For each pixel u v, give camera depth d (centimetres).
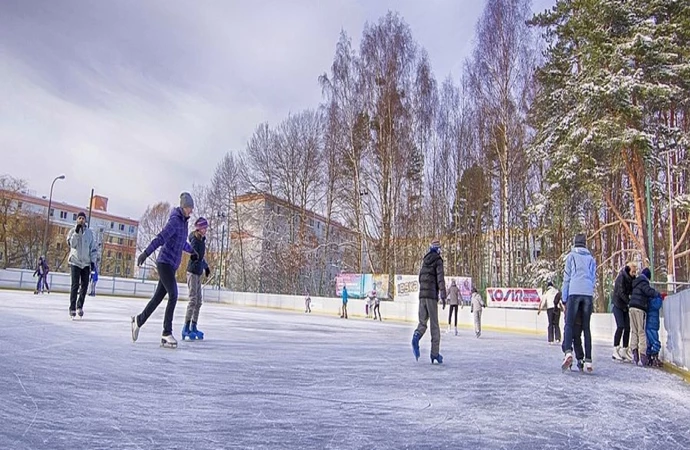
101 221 7756
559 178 2031
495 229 3403
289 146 3994
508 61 2670
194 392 355
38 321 732
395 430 290
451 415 337
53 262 5709
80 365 414
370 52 3034
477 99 2903
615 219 2488
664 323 744
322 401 356
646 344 752
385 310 2502
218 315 1541
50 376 363
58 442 230
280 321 1462
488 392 429
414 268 3312
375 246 3047
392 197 2961
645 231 2036
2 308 934
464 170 3484
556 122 2286
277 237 3891
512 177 2884
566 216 2177
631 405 407
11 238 5372
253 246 4003
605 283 2370
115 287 3084
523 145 2764
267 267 3822
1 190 5272
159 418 283
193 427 271
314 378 449
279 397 360
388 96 2961
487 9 2753
